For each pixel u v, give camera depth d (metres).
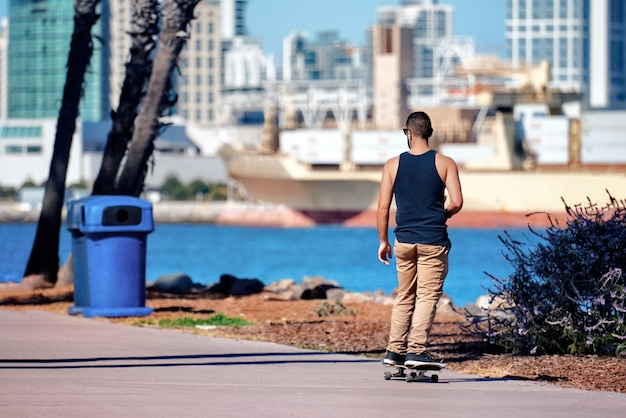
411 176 27.64
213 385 27.45
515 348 34.94
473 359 33.84
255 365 31.38
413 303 28.55
